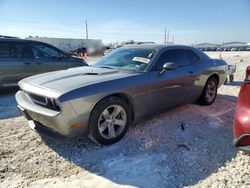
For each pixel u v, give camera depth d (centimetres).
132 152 331
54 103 307
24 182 268
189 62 488
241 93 268
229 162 300
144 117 405
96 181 269
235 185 254
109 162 307
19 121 457
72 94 304
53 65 730
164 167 293
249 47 7256
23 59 680
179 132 395
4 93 696
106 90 331
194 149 337
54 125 310
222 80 578
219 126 421
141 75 381
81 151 336
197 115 477
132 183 264
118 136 359
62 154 328
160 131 398
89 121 327
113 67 425
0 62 642
